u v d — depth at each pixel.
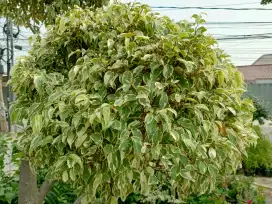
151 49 1.58
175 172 1.52
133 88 1.56
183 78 1.61
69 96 1.55
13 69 1.82
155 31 1.76
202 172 1.56
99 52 1.72
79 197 1.98
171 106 1.60
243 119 1.89
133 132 1.45
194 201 3.39
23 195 1.95
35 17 2.57
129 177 1.47
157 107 1.54
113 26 1.79
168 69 1.54
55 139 1.53
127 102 1.48
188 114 1.61
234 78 1.89
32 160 1.77
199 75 1.65
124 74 1.54
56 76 1.74
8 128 8.77
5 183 2.71
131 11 1.79
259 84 11.37
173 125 1.56
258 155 5.37
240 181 4.03
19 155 2.23
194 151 1.54
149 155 1.52
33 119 1.50
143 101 1.47
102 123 1.41
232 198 3.86
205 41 1.68
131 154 1.49
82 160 1.52
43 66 1.85
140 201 3.17
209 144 1.64
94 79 1.60
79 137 1.47
